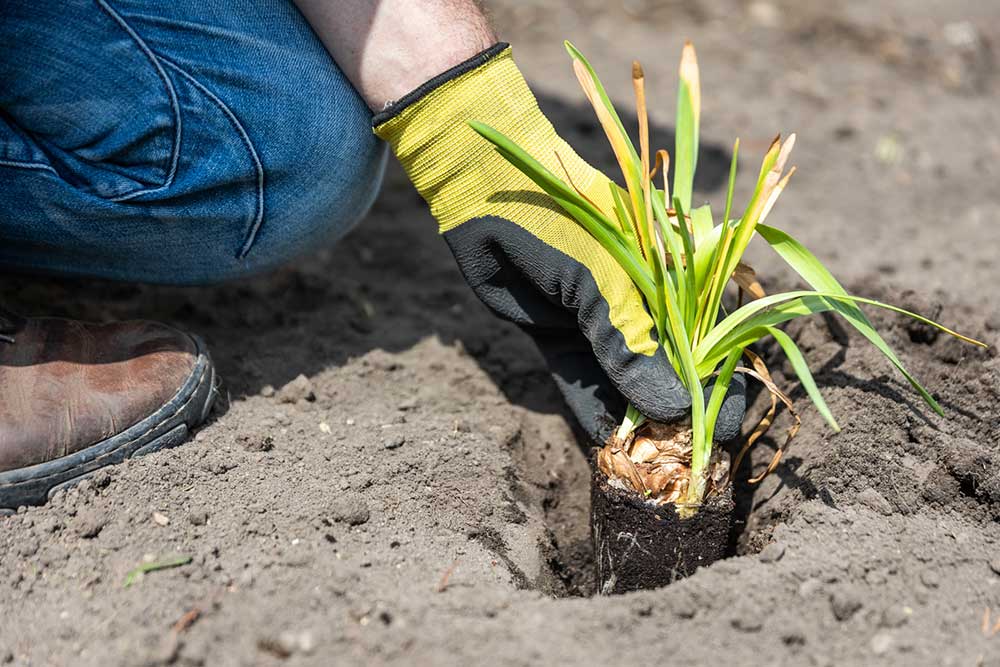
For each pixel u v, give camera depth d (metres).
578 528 1.48
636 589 1.38
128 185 1.39
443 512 1.40
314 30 1.38
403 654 1.27
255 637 1.28
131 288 1.59
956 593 1.32
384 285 1.67
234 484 1.38
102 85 1.36
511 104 1.36
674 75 2.24
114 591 1.31
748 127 2.04
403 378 1.54
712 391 1.37
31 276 1.56
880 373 1.45
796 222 1.75
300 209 1.43
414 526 1.38
